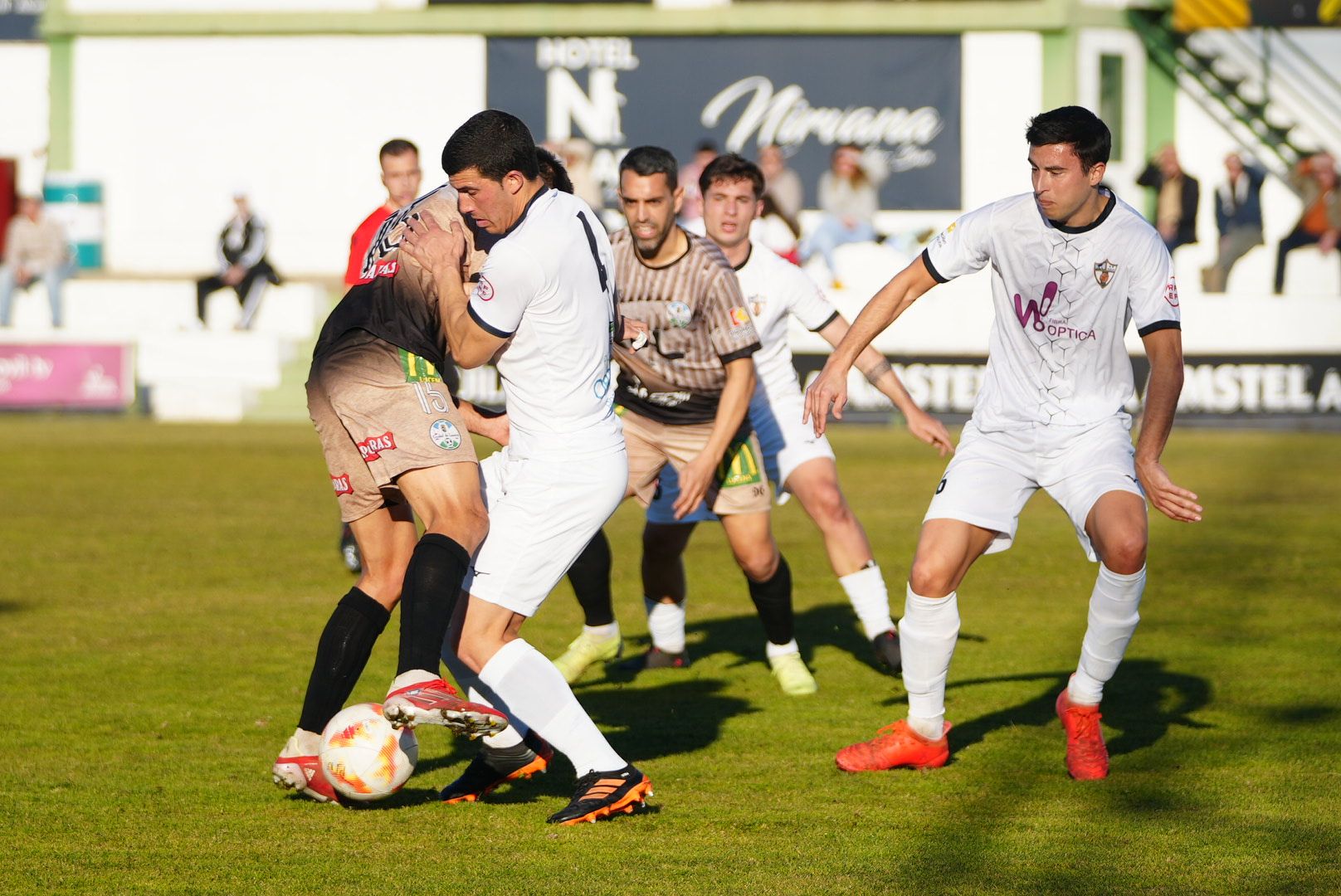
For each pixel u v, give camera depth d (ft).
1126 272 40.06
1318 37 186.19
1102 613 40.19
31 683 52.60
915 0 179.73
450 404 38.83
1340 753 43.39
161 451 135.74
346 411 38.34
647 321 50.85
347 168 191.62
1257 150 186.50
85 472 120.06
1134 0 183.52
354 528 40.14
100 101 193.47
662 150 49.14
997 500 41.65
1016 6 178.81
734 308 49.24
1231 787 40.04
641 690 53.21
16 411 174.50
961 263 41.86
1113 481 40.73
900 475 119.24
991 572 76.89
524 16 185.37
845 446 141.08
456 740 46.01
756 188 56.24
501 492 41.09
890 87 181.88
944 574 40.93
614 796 37.45
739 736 46.26
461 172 36.06
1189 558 80.69
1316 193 169.99
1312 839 35.58
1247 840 35.47
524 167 36.35
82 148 194.18
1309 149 184.65
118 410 173.68
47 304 184.96
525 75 186.80
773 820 37.50
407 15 187.73
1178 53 186.19
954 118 181.57
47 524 92.63
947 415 156.25
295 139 191.72
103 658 56.54
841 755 42.11
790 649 53.62
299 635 60.70
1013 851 34.78
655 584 56.49
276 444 143.23
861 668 57.00
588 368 37.78
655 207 48.91
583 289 37.17
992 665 55.72
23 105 218.59
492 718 34.32
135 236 194.70
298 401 173.06
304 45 190.19
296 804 39.06
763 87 183.42
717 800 39.34
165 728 46.60
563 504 37.68
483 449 139.03
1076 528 41.57
